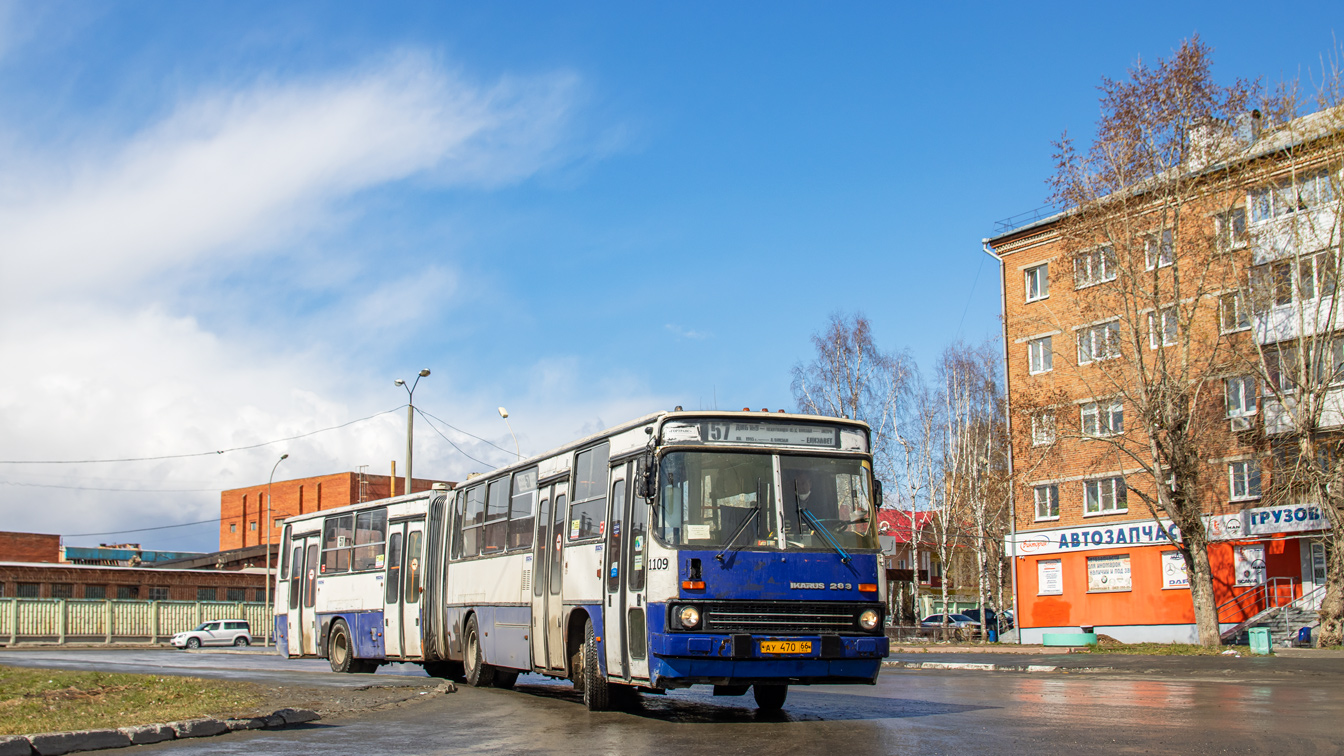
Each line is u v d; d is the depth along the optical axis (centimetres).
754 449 1362
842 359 5462
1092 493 4850
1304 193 3831
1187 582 4447
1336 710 1433
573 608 1582
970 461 5806
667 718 1405
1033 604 5012
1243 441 4222
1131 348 3806
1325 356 3722
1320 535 4006
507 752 1067
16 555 8262
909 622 7312
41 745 1063
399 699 1619
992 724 1273
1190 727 1210
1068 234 3838
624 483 1457
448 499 2211
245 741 1172
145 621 5994
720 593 1288
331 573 2592
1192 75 3528
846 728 1252
